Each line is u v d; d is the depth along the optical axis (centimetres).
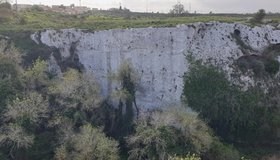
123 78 8925
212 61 8944
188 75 8850
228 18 10306
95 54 9569
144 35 9181
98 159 7156
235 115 8562
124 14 14325
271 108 8788
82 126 7900
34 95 7956
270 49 9244
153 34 9131
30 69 8956
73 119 8144
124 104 8850
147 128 7625
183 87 8844
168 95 8950
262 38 9212
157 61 9088
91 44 9600
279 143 8588
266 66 9144
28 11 12900
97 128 8075
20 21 11062
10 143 7600
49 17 12238
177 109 8012
